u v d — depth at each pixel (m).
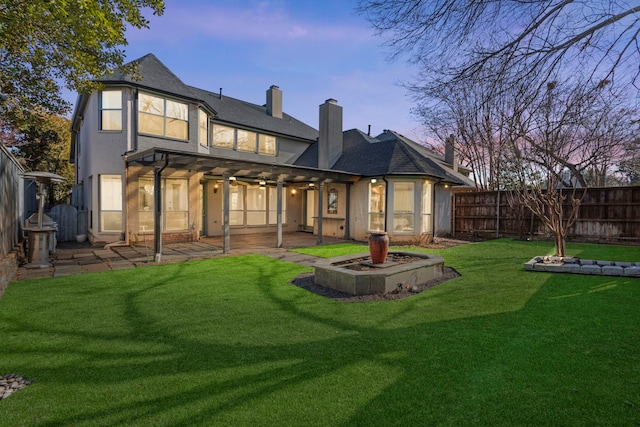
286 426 2.17
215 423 2.20
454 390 2.54
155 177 8.36
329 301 5.02
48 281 6.19
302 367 2.94
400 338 3.55
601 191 11.64
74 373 2.87
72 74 7.24
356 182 13.44
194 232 12.69
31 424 2.22
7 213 7.04
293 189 17.20
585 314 4.15
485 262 8.08
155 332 3.78
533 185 8.40
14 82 7.71
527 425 2.14
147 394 2.54
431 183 13.23
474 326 3.85
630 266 6.62
